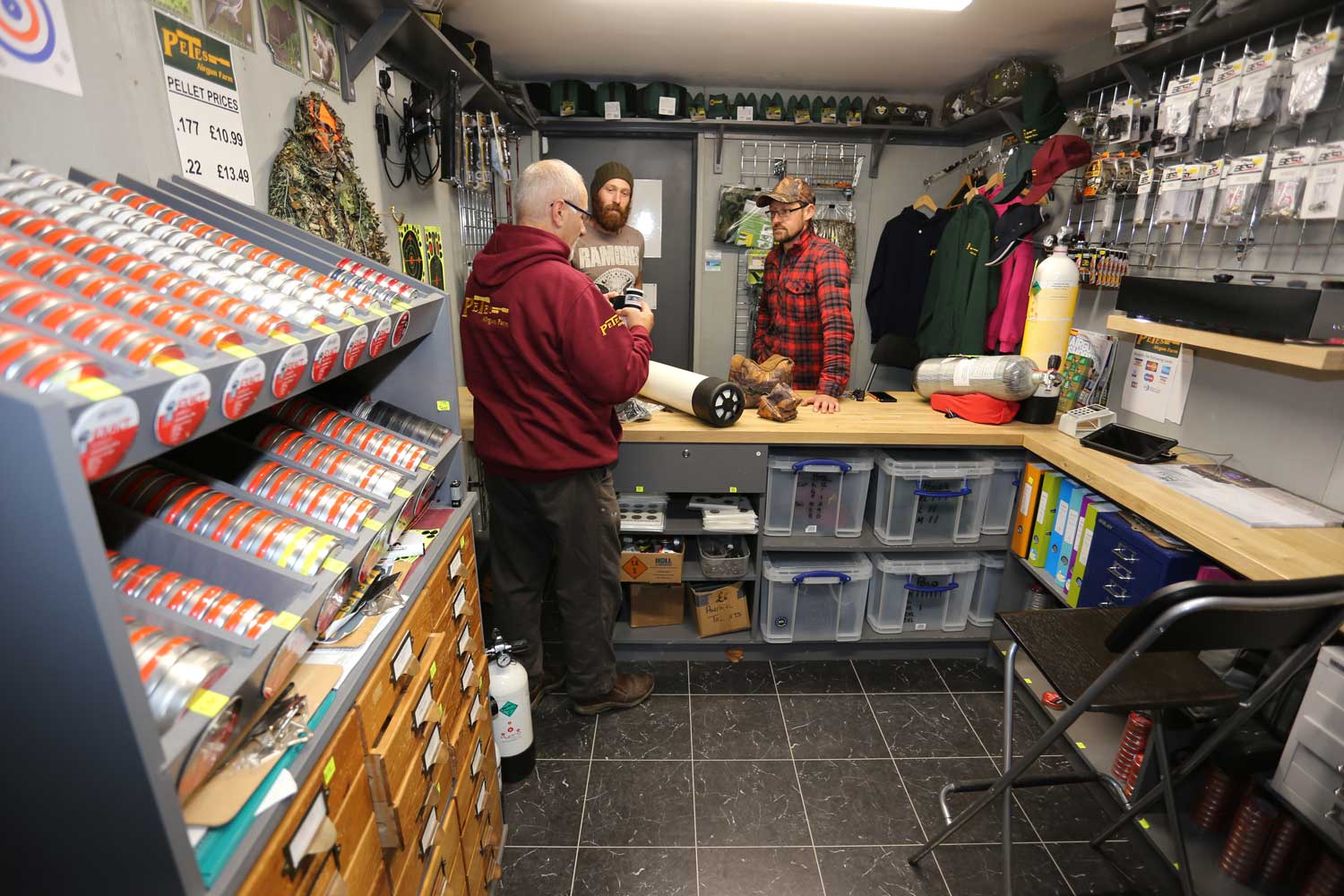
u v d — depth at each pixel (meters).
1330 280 1.53
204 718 0.57
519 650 2.00
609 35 2.92
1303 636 1.18
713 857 1.69
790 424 2.25
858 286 4.19
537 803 1.85
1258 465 1.88
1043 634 1.54
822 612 2.45
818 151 3.96
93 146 1.01
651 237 4.23
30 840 0.54
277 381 0.74
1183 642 1.14
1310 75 1.63
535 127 3.83
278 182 1.51
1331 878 1.31
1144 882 1.64
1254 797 1.49
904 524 2.34
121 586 0.71
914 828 1.79
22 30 0.87
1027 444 2.21
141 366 0.56
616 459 1.91
